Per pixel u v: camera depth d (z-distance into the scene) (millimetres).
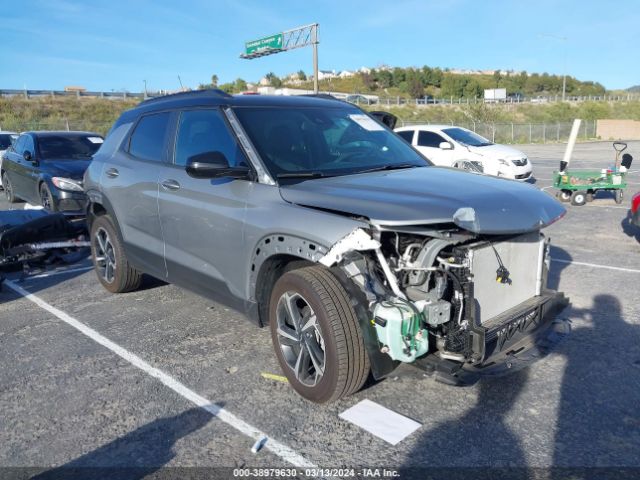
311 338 3400
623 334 4484
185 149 4469
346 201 3242
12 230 6492
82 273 6875
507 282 3525
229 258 3932
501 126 45844
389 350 3035
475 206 3129
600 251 7348
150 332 4789
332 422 3293
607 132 53594
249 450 3047
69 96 50438
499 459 2910
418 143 14672
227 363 4137
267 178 3721
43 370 4102
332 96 5156
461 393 3596
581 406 3406
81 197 9383
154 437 3199
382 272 3236
